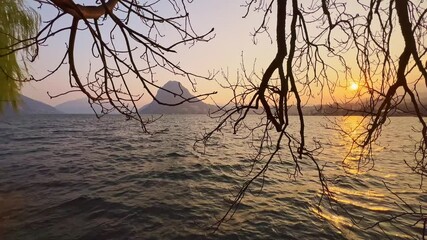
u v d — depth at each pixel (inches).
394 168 659.4
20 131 1782.7
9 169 599.5
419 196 441.7
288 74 85.4
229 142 1200.2
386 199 423.8
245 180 532.4
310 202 398.9
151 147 1034.1
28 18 266.2
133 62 76.0
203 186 482.3
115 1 76.8
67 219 327.3
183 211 355.9
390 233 306.0
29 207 364.2
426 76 80.2
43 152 860.0
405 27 81.1
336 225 322.3
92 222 319.6
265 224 319.9
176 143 1176.8
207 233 295.7
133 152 895.7
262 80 83.0
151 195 422.9
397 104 101.3
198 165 679.7
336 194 442.0
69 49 77.1
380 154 880.9
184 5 86.6
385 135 1630.2
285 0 80.6
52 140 1240.8
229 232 298.5
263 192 449.4
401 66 84.7
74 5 64.6
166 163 706.8
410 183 522.6
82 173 572.1
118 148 992.2
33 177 530.3
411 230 313.4
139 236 287.3
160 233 294.7
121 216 337.4
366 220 339.3
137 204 379.6
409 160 766.5
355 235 299.3
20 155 796.0
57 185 474.3
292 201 402.6
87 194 422.3
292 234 297.0
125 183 495.8
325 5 103.7
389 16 100.0
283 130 88.1
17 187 457.4
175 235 290.2
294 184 501.7
